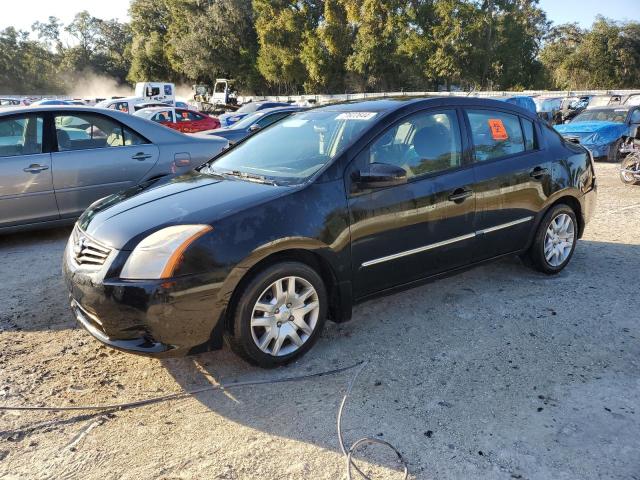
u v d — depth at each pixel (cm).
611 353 333
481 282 457
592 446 248
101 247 296
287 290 313
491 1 3741
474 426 264
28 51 8250
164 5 6431
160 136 670
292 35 4509
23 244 611
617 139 1323
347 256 332
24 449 254
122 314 280
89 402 292
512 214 421
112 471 239
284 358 319
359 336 363
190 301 280
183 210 306
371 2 3775
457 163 391
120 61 8588
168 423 273
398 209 351
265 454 248
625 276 468
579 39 5091
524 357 330
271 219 302
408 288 376
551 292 432
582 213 480
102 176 622
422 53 3762
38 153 588
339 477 232
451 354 336
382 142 356
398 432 261
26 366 330
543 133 458
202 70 5481
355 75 4338
